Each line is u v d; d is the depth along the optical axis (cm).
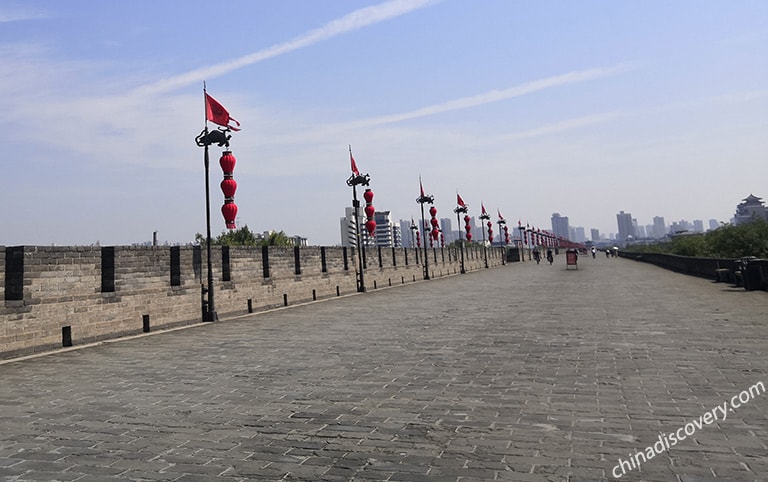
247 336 1391
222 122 1906
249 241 5091
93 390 796
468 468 451
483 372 837
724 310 1551
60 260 1305
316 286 2670
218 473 458
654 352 950
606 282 3161
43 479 453
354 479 435
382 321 1609
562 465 451
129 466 480
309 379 830
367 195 3559
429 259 4769
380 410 641
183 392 768
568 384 737
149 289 1588
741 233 4000
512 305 1955
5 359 1123
